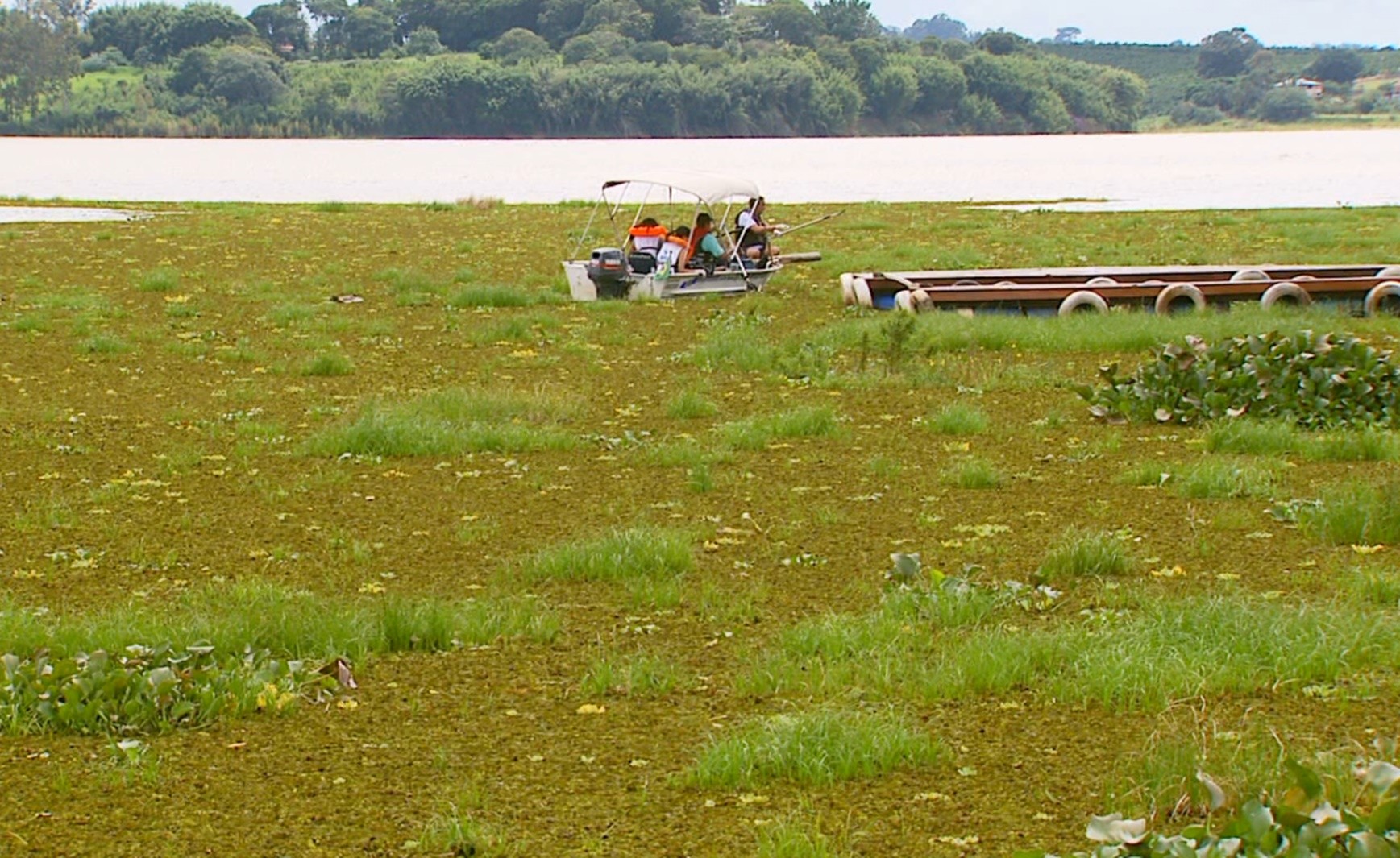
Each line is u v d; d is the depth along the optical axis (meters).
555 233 37.25
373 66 172.62
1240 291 23.02
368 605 10.20
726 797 7.35
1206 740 7.82
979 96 183.00
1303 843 6.15
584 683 8.77
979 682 8.66
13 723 8.12
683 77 159.38
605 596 10.52
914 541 11.77
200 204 48.88
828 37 177.38
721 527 12.21
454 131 158.50
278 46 187.50
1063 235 36.44
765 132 162.50
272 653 9.32
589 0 180.88
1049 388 17.69
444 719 8.37
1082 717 8.27
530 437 15.02
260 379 18.56
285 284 27.41
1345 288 22.94
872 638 9.37
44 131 158.62
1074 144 138.88
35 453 14.66
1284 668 8.73
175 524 12.28
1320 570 10.81
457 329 22.27
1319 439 14.59
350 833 6.99
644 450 14.83
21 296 25.30
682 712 8.42
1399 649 8.95
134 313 23.84
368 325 22.44
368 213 44.47
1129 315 21.88
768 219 42.06
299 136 159.12
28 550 11.56
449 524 12.38
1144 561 11.12
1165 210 46.16
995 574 10.89
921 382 18.02
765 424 15.66
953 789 7.41
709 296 25.27
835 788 7.45
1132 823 6.29
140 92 163.50
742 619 9.99
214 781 7.55
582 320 23.09
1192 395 16.06
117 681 8.38
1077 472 13.86
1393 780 6.54
